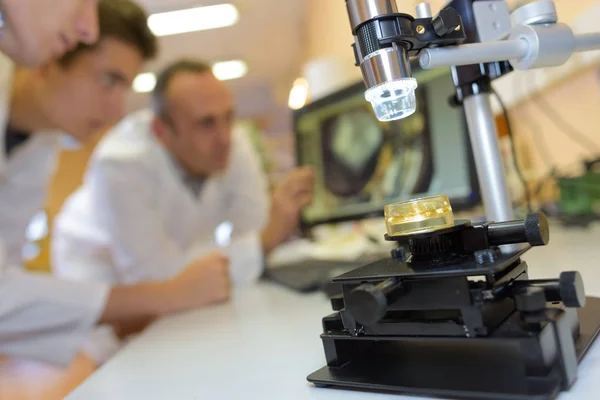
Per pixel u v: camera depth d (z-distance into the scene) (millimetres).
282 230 1487
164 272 1452
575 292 300
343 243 1373
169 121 1729
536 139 1227
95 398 455
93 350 1345
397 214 370
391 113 348
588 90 1043
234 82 3881
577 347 325
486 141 438
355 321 346
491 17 425
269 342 542
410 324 325
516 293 305
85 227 1815
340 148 1195
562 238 799
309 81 1720
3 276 855
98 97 1447
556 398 277
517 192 1067
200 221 1827
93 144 3693
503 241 353
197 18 2688
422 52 347
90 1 992
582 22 979
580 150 1090
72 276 1821
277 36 3115
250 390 389
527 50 366
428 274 311
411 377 324
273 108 4129
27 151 1354
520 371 301
